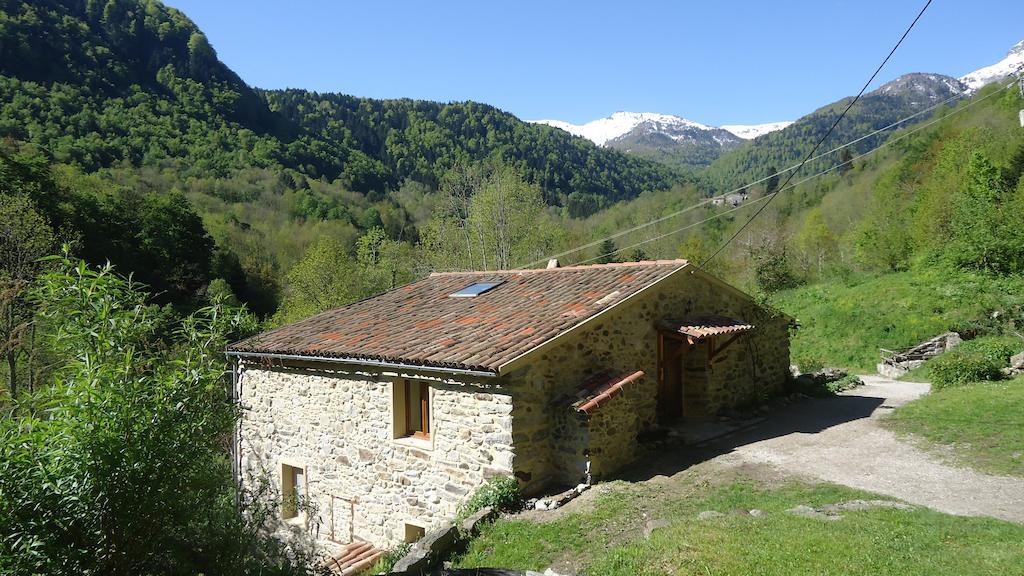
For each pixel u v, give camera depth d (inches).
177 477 177.9
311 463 451.8
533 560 270.1
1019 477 316.8
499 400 339.3
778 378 569.9
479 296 490.9
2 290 646.5
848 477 338.6
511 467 332.8
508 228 1307.8
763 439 425.4
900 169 1753.2
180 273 1413.6
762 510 288.8
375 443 408.5
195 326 209.2
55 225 1189.7
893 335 848.3
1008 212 845.8
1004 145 1332.4
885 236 1305.4
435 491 373.4
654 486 339.0
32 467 151.7
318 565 260.4
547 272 521.0
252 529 214.8
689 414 490.9
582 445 345.1
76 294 176.1
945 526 252.1
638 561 236.2
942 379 572.7
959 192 1071.0
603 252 1843.0
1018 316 709.9
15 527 147.6
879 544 231.1
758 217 2186.3
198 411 189.8
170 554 180.1
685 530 260.1
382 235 1557.6
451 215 1386.6
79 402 161.6
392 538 397.1
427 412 396.5
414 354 367.2
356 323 485.1
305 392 457.4
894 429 427.8
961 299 818.8
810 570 210.2
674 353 466.0
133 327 182.7
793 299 1184.2
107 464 158.9
